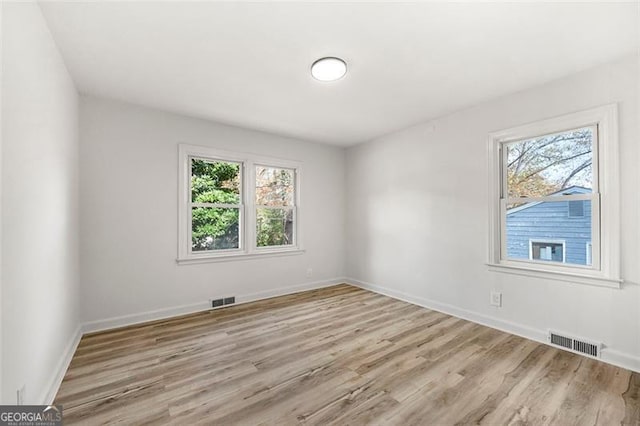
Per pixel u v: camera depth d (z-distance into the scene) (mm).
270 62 2246
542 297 2578
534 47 2037
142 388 1864
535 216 2723
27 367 1439
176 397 1772
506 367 2137
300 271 4395
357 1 1596
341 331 2824
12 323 1273
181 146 3346
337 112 3299
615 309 2182
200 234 3559
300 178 4418
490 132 2959
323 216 4680
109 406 1681
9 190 1254
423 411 1654
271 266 4086
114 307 2918
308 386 1896
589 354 2285
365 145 4562
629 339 2119
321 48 2061
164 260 3225
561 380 1962
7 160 1236
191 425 1532
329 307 3584
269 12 1685
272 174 4227
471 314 3109
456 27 1822
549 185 2633
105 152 2893
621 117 2164
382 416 1610
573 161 2484
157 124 3199
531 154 2760
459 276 3236
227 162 3793
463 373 2055
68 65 2254
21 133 1385
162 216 3217
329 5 1630
